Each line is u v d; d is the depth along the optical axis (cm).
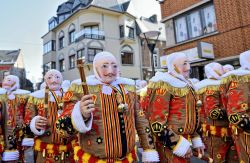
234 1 930
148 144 234
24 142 342
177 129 279
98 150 205
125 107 214
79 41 2252
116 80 238
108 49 2270
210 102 365
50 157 317
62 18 2742
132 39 2372
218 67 396
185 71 303
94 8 2236
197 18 1077
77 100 222
